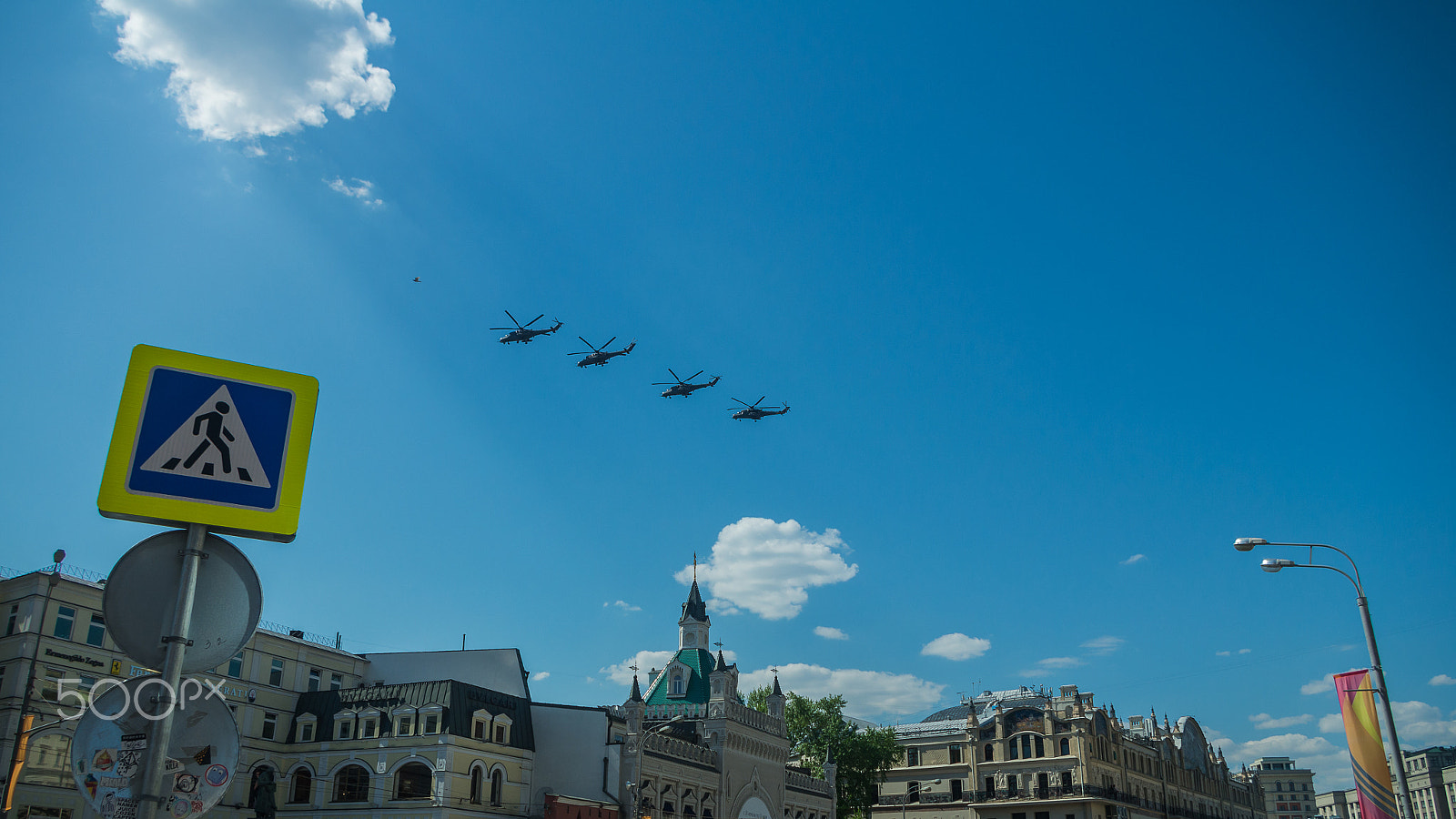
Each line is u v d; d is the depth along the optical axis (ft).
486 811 211.20
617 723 240.12
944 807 348.59
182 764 27.37
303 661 240.73
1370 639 83.61
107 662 197.57
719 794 257.55
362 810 208.13
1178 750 415.23
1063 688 340.59
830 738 339.77
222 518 29.19
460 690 216.13
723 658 278.05
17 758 89.71
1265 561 88.94
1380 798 79.56
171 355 29.89
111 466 28.25
